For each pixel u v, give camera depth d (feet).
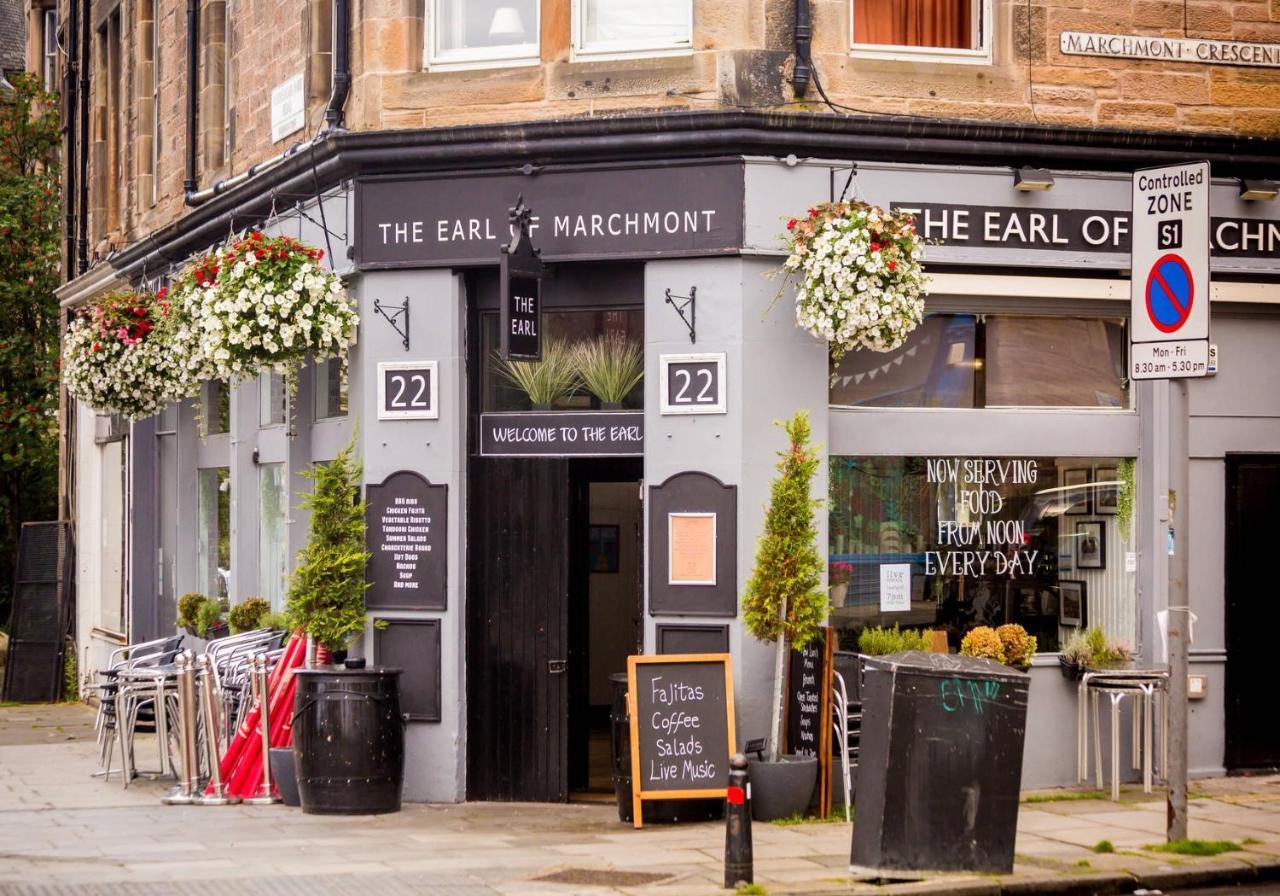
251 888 29.99
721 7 40.16
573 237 40.83
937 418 41.73
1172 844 32.96
